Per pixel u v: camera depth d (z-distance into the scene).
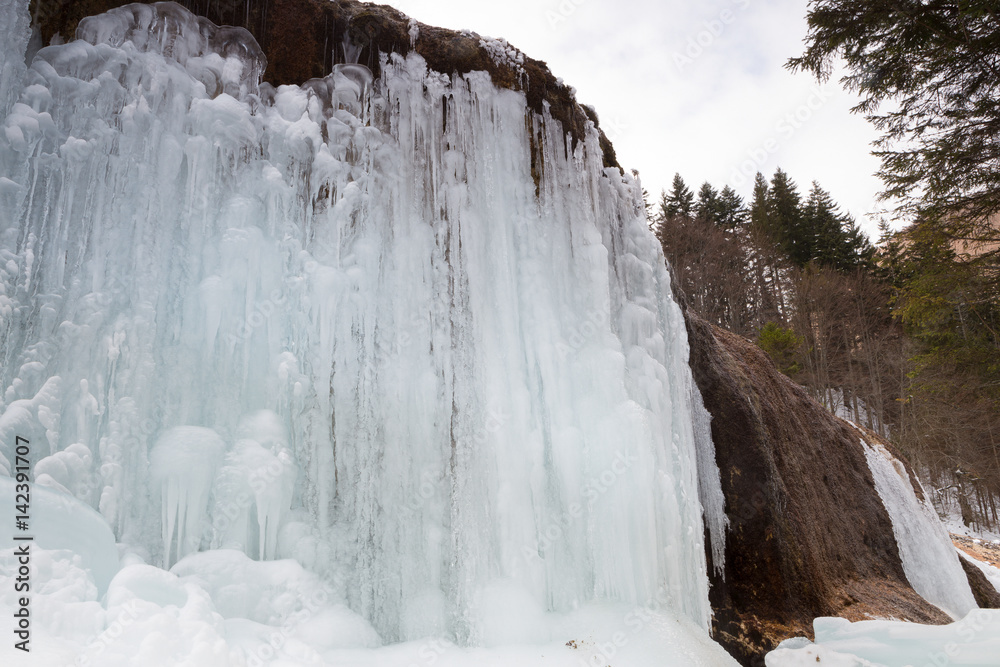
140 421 2.65
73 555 2.06
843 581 5.52
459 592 3.12
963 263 10.16
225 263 2.99
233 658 1.98
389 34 3.76
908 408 20.70
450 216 3.71
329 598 2.81
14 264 2.54
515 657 2.83
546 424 3.75
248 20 3.42
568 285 4.07
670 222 28.30
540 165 4.16
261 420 2.94
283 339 3.15
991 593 8.08
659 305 4.63
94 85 2.83
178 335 2.92
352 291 3.30
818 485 6.12
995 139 9.33
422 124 3.75
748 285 28.69
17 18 2.77
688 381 4.73
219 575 2.49
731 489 4.59
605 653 3.02
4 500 1.96
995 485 19.39
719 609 4.25
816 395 24.17
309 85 3.49
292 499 3.05
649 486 3.61
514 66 4.15
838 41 9.12
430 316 3.54
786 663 3.26
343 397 3.20
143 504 2.60
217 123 3.07
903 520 7.38
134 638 1.83
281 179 3.21
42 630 1.73
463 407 3.48
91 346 2.61
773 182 34.94
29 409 2.38
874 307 26.09
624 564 3.49
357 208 3.43
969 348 10.57
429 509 3.29
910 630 3.28
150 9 3.06
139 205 2.86
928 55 9.00
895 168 9.95
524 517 3.37
